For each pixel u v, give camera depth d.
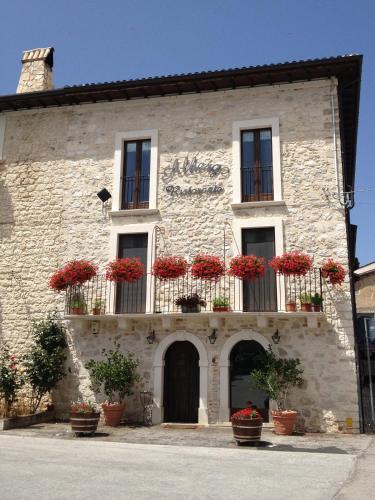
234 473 6.48
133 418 11.59
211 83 12.50
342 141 11.99
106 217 12.88
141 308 12.19
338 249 11.27
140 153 13.23
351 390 10.52
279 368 10.55
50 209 13.39
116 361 11.46
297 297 11.20
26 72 15.17
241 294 11.47
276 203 11.73
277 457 7.70
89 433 9.76
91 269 11.95
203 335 11.55
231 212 12.05
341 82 12.17
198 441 9.23
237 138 12.41
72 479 6.01
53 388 12.25
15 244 13.44
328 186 11.62
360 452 8.18
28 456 7.52
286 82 12.33
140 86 12.74
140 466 6.87
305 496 5.37
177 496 5.29
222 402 11.09
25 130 14.13
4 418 11.26
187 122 12.90
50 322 12.52
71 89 13.11
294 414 10.11
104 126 13.50
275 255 11.55
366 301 25.67
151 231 12.42
